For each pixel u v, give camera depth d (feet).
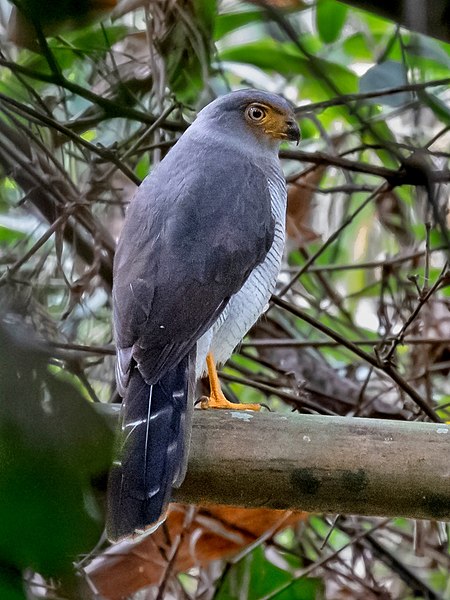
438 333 30.19
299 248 31.30
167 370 17.78
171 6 25.82
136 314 18.62
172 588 26.20
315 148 33.01
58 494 8.80
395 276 29.50
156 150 27.48
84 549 9.16
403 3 22.76
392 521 30.04
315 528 30.78
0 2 25.91
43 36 19.75
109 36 27.50
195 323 18.98
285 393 26.45
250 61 29.63
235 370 30.96
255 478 16.88
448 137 31.65
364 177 33.99
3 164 25.85
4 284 22.39
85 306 27.35
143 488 15.65
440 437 16.98
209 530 24.57
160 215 20.56
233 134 23.89
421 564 31.42
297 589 25.59
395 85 26.71
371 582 28.76
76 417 9.37
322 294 32.50
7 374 9.27
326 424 17.08
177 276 19.34
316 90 31.53
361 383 31.35
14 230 28.89
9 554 8.66
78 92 24.23
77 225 27.76
